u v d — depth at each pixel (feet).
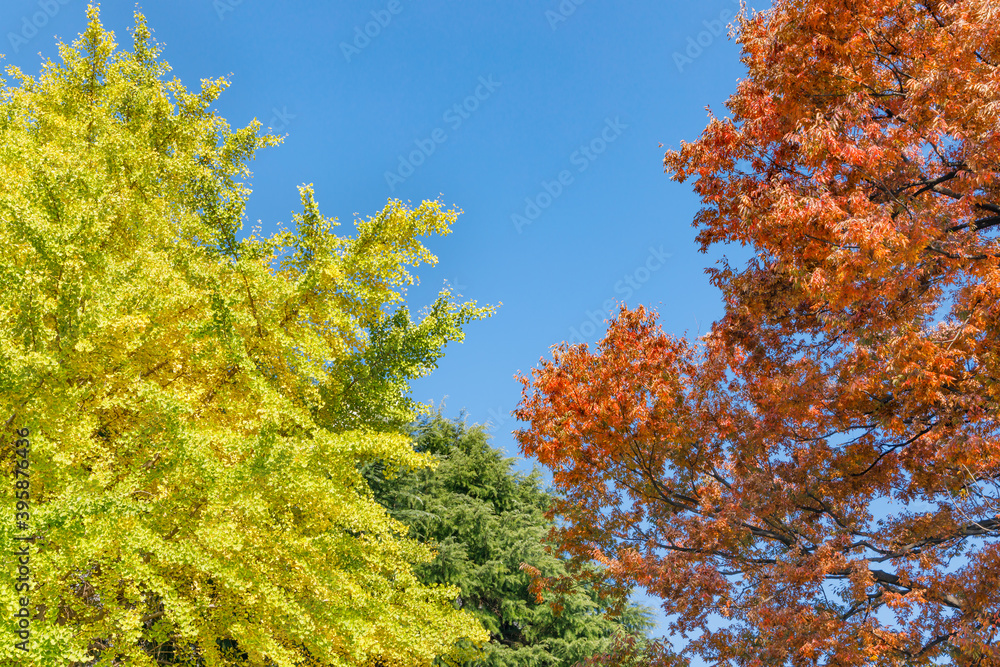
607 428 39.86
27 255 23.66
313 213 36.19
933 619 30.66
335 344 36.09
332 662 27.96
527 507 80.12
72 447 22.17
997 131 23.68
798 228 27.78
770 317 39.04
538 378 42.37
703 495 42.55
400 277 37.99
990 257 27.14
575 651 65.92
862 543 34.99
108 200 27.50
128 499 21.70
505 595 69.05
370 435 30.48
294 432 30.27
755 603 36.55
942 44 27.04
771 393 38.01
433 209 37.58
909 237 25.67
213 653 27.07
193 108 48.03
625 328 41.55
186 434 23.09
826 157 28.04
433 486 74.02
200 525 24.00
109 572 22.56
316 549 29.58
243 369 27.32
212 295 25.90
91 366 23.48
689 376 42.32
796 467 39.55
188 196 43.37
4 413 20.86
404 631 31.83
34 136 36.52
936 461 35.29
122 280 25.26
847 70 29.37
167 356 27.55
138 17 46.47
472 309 40.01
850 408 37.24
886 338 28.94
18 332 21.74
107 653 22.34
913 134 28.55
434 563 62.64
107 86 42.83
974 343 28.37
